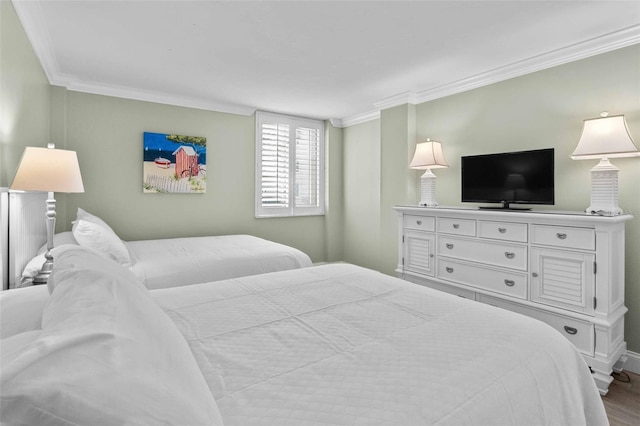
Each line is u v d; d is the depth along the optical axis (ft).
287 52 9.53
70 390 1.37
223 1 7.06
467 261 9.79
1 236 6.02
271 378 2.90
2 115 6.43
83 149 11.94
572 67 9.20
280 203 16.49
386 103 13.97
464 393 2.73
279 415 2.41
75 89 11.75
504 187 9.92
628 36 8.09
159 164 13.29
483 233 9.39
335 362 3.17
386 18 7.73
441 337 3.70
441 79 11.70
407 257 11.69
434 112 12.87
